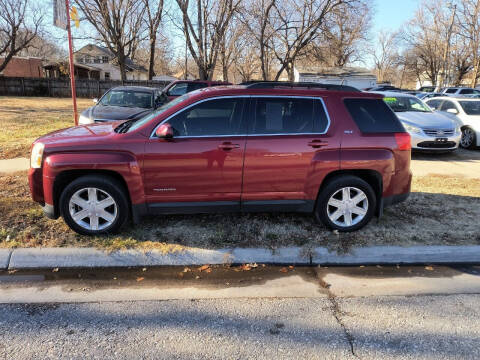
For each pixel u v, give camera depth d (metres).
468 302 3.35
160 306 3.16
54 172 3.86
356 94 4.39
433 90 33.69
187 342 2.70
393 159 4.37
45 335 2.73
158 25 30.80
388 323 3.00
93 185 3.96
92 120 8.34
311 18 27.84
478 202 5.79
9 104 21.50
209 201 4.19
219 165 4.07
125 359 2.51
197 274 3.74
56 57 51.94
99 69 47.69
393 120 4.46
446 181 7.03
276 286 3.56
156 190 4.05
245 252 3.99
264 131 4.16
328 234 4.46
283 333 2.84
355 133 4.28
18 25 34.06
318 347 2.68
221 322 2.96
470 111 11.27
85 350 2.58
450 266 4.08
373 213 4.51
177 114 4.06
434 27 46.28
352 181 4.33
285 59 29.89
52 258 3.78
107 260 3.81
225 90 4.15
